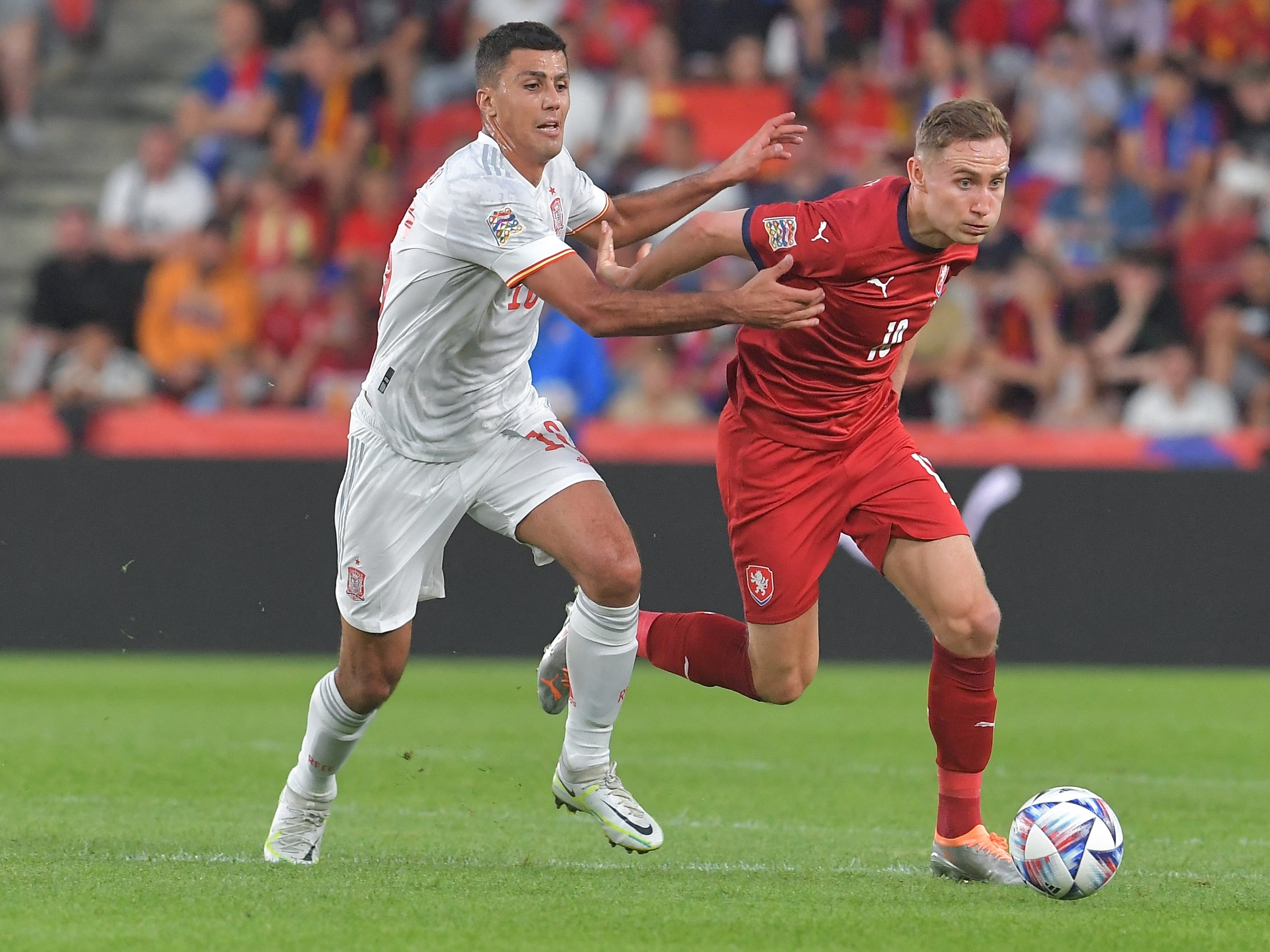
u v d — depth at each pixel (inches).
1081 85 2134.6
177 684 1477.6
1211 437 1659.7
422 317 704.4
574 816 904.3
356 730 737.0
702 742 1198.3
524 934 562.3
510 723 1267.2
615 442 1658.5
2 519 1674.5
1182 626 1626.5
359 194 2092.8
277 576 1665.8
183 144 2149.4
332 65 2180.1
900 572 728.3
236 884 648.4
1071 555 1633.9
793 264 693.9
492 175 685.9
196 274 1982.0
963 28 2202.3
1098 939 569.6
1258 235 2001.7
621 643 719.7
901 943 559.5
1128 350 1904.5
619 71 2177.7
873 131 2160.4
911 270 708.0
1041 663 1632.6
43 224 2322.8
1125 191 2033.7
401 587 729.6
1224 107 2148.1
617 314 669.9
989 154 677.9
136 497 1669.5
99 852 747.4
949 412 1871.3
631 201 775.7
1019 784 1033.5
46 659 1644.9
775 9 2239.2
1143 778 1055.6
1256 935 583.8
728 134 2191.2
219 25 2444.6
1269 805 957.8
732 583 1615.4
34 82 2379.4
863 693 1453.0
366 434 731.4
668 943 553.9
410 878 673.6
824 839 833.5
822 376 731.4
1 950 534.0
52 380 1952.5
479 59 702.5
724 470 774.5
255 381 1958.7
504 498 731.4
